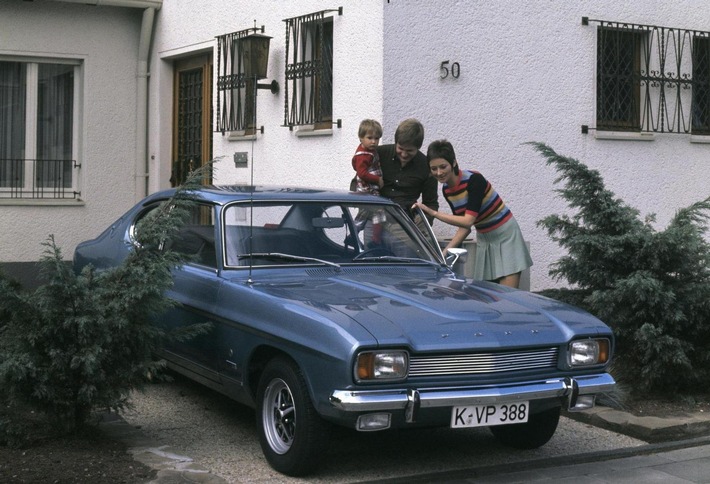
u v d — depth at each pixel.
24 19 11.99
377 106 8.68
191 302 5.88
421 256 6.37
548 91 9.54
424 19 8.80
